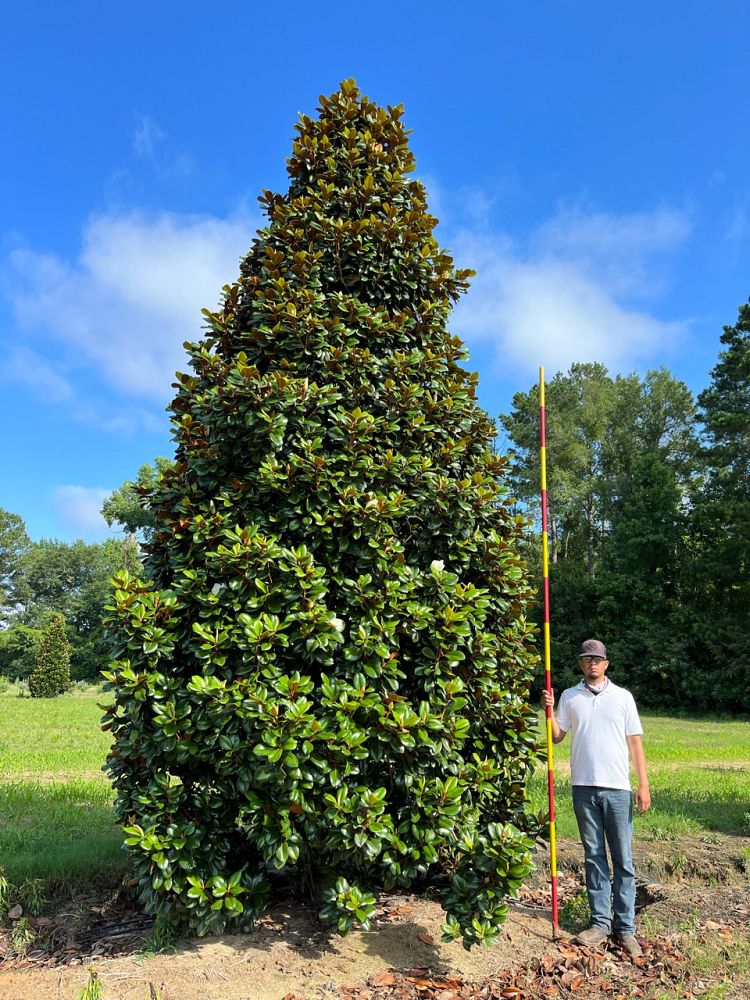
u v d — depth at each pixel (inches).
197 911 173.3
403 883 180.2
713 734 898.7
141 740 177.2
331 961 174.9
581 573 1595.7
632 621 1467.8
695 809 356.5
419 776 179.0
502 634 210.8
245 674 172.4
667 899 233.8
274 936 185.8
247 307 218.7
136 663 176.9
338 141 237.6
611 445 1920.5
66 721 848.3
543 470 216.4
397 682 179.5
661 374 1975.9
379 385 207.9
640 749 206.7
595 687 209.6
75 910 208.2
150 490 207.8
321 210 223.0
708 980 179.5
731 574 1333.7
